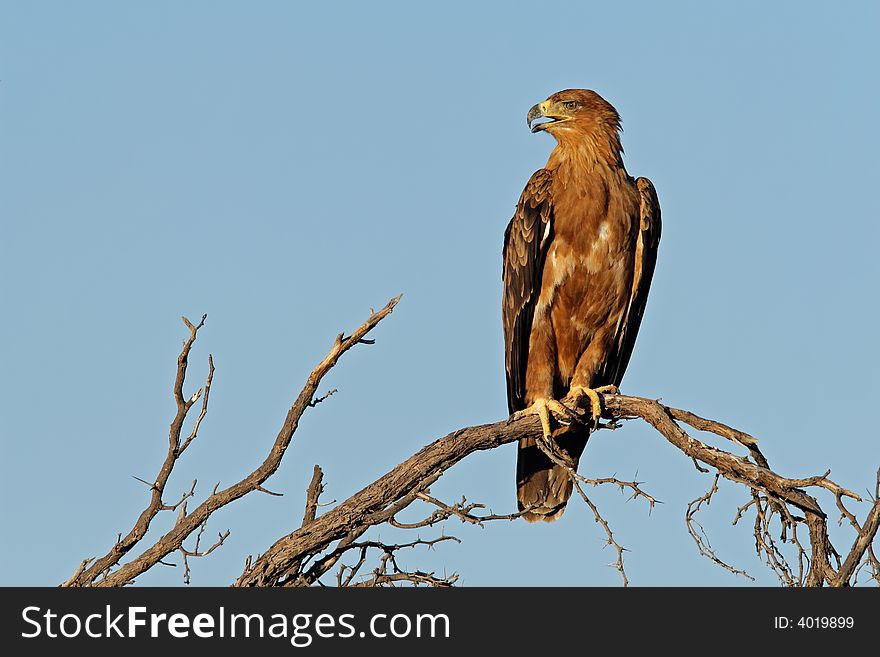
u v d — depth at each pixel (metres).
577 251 23.05
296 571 18.20
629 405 20.17
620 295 23.33
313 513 18.41
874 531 15.59
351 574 17.91
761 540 17.19
